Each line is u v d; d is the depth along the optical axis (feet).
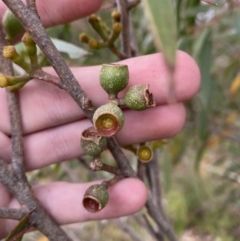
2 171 0.31
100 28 0.35
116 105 0.24
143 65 0.33
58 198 0.38
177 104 0.35
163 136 0.35
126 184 0.35
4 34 0.33
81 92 0.26
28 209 0.31
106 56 0.59
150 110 0.34
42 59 0.31
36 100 0.37
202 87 0.49
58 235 0.32
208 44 0.49
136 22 0.61
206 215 1.15
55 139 0.38
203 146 0.66
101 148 0.27
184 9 0.48
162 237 0.45
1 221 0.38
